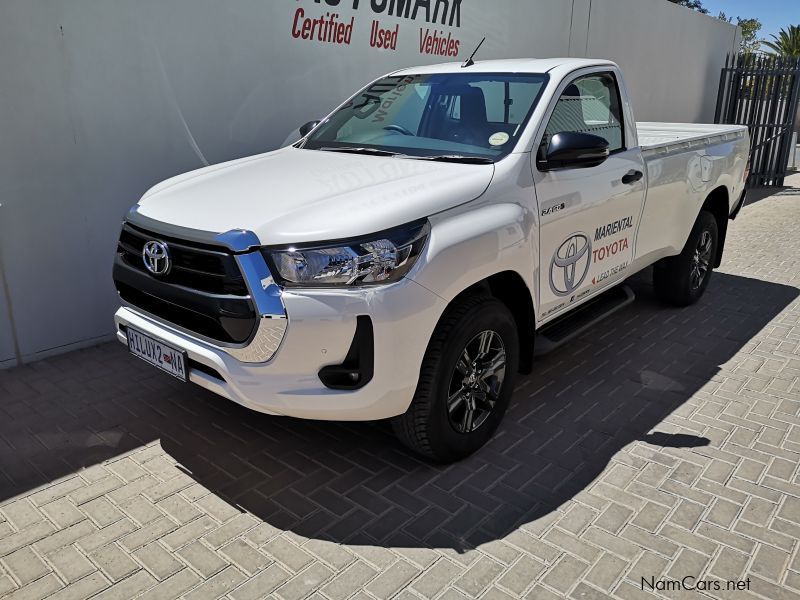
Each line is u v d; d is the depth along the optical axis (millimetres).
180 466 3449
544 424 3893
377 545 2875
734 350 4996
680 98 12969
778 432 3812
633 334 5301
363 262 2801
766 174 13836
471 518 3055
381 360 2861
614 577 2693
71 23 4422
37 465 3445
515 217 3371
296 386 2877
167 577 2689
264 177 3582
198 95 5156
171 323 3215
